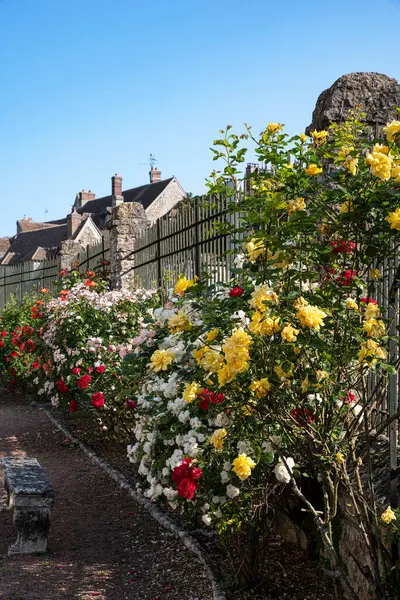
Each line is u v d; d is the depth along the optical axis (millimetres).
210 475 3664
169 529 4676
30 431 8477
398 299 3254
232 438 3518
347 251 2998
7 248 49969
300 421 2969
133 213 10773
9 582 3855
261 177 3254
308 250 2879
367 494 3330
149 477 4613
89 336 7719
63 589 3768
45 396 10781
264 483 3678
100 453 7094
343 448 2979
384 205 2807
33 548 4324
